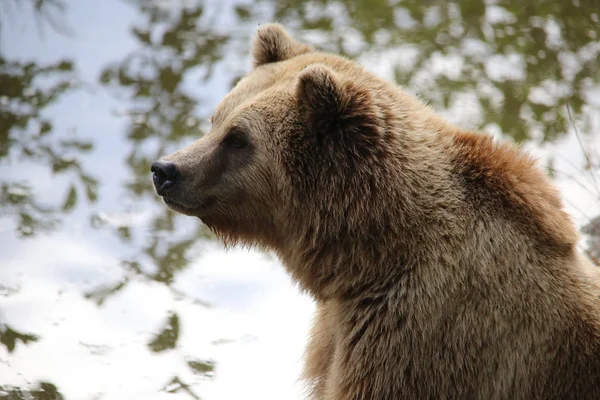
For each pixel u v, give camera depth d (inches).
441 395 339.9
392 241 345.7
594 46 743.1
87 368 459.8
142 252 561.0
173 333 492.1
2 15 789.9
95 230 576.4
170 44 770.8
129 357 471.2
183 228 586.2
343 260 355.3
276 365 470.0
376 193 347.3
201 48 762.2
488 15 803.4
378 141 349.7
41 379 447.8
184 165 370.6
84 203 597.0
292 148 357.7
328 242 357.4
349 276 354.6
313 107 349.7
